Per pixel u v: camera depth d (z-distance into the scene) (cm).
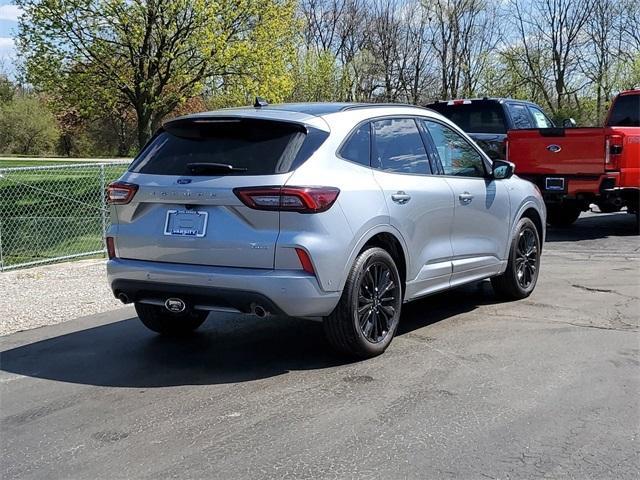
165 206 487
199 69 2314
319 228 459
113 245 514
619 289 743
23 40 2172
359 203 489
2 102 5416
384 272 518
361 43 5531
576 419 401
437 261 579
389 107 566
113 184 515
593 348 534
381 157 533
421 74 5194
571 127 1130
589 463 348
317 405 428
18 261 1012
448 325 607
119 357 541
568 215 1282
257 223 457
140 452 370
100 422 412
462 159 631
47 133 5203
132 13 2158
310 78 4441
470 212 616
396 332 587
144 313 573
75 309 714
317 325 621
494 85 4838
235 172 468
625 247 1045
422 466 346
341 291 479
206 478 339
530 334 575
